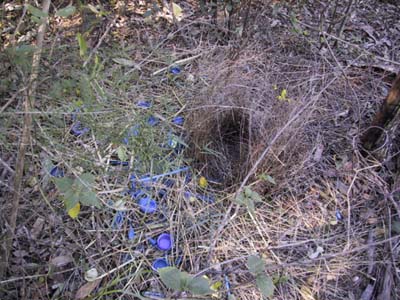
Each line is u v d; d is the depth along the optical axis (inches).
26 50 25.0
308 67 44.7
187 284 18.1
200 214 32.4
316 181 35.9
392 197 34.2
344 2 53.4
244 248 31.2
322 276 30.6
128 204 32.0
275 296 29.3
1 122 28.9
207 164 35.3
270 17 48.4
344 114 40.9
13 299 26.5
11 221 24.8
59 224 29.9
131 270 29.2
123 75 39.3
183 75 42.4
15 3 42.0
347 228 33.1
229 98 35.8
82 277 28.2
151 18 46.4
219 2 45.8
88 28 37.0
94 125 33.7
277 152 32.9
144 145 34.1
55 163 32.4
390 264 30.6
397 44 50.4
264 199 34.0
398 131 39.1
